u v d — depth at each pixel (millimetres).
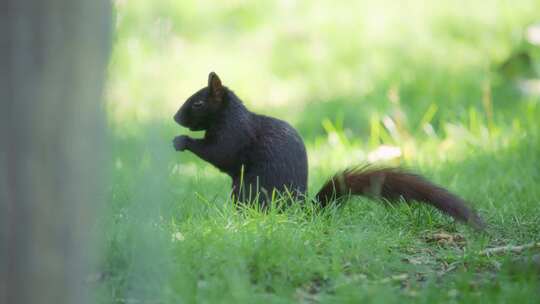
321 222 8836
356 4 25188
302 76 22016
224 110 10273
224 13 25094
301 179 10164
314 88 21156
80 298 5258
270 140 10219
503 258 8094
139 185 8328
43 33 4855
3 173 4891
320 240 8305
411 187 9211
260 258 7484
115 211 8367
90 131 5117
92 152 5152
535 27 17688
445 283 7332
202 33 24125
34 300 5008
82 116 5047
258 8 25422
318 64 22344
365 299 6602
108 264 7309
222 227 8336
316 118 19109
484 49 21516
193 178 12148
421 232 9172
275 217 8672
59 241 5039
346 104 19609
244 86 21562
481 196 11047
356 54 22531
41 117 4895
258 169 10141
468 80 19375
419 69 20906
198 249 7691
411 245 8711
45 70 4879
